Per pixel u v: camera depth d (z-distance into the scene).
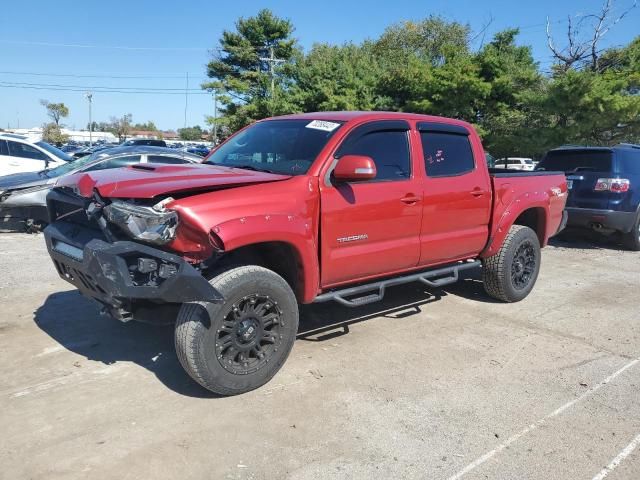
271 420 3.41
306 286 3.98
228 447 3.11
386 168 4.53
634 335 5.18
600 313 5.84
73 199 3.90
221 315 3.46
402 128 4.71
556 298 6.40
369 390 3.85
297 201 3.83
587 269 8.12
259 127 5.02
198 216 3.35
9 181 9.09
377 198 4.38
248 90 36.56
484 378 4.11
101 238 3.65
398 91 26.38
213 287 3.32
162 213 3.30
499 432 3.37
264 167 4.33
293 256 3.91
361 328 5.10
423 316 5.52
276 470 2.92
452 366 4.32
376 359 4.39
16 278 6.34
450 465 3.02
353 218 4.22
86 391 3.69
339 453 3.09
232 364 3.60
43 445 3.06
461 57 21.36
